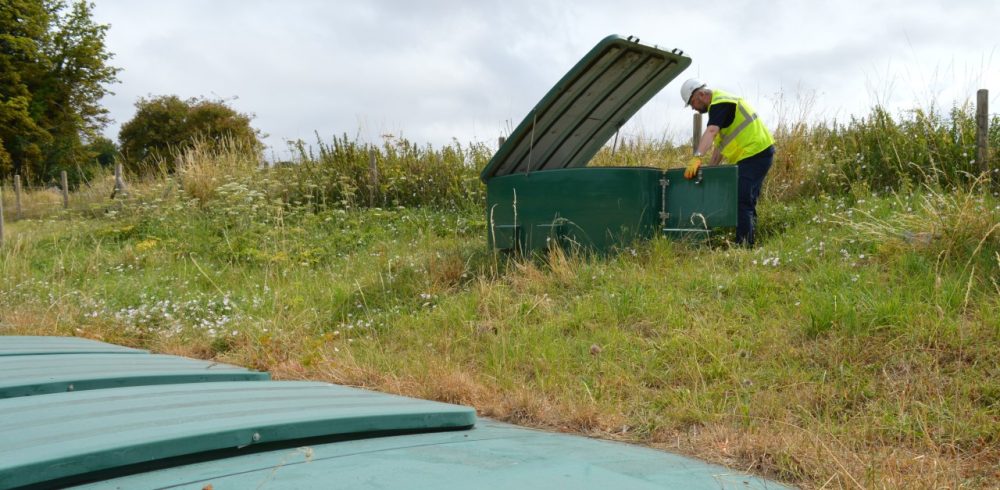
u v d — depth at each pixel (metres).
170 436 1.12
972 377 3.21
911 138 7.95
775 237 6.39
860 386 3.29
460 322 5.07
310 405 1.54
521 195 6.42
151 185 13.58
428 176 11.23
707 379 3.62
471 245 7.64
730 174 5.81
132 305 6.45
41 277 7.86
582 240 6.11
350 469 1.11
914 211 6.11
